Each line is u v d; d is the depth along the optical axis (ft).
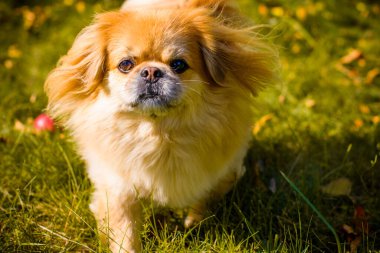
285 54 5.01
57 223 3.59
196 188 3.51
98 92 3.46
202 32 3.43
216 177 3.54
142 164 3.44
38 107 4.45
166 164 3.45
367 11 5.77
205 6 3.69
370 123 4.32
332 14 5.70
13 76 4.87
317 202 3.66
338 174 3.86
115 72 3.38
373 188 3.77
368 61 4.97
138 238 3.43
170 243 3.37
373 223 3.59
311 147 4.06
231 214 3.63
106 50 3.42
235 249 3.34
